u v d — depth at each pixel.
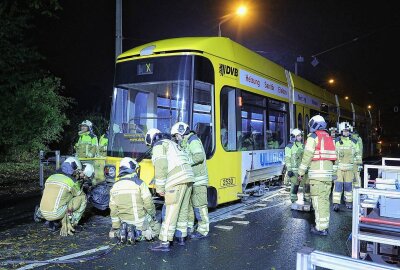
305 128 13.32
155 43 7.86
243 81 8.91
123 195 5.76
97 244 5.84
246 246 5.84
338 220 7.64
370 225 4.00
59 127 16.53
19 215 7.91
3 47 13.19
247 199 9.59
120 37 13.39
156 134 5.69
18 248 5.63
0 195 10.26
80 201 6.51
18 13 13.59
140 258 5.25
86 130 9.99
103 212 8.01
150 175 7.20
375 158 26.59
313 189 6.51
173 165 5.63
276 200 9.66
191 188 5.94
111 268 4.86
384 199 4.33
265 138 10.02
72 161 6.54
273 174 10.58
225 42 8.43
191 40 7.71
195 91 7.27
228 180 8.06
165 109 7.34
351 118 20.78
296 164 8.61
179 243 5.88
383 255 4.17
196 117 7.29
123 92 7.81
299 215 7.95
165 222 5.57
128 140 7.57
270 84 10.55
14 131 14.92
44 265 4.94
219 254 5.46
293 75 12.80
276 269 4.89
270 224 7.19
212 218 7.64
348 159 8.62
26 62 14.91
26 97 14.80
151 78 7.51
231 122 8.33
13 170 14.27
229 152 8.12
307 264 2.03
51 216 6.22
